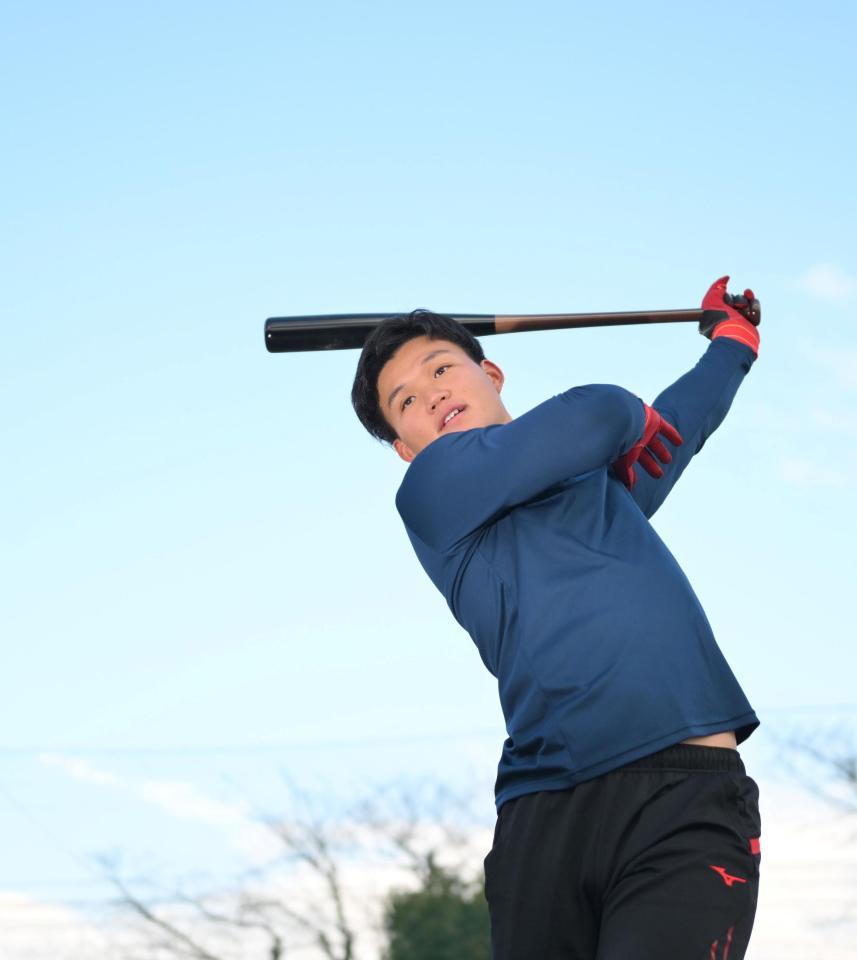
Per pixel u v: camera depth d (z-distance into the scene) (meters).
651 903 7.51
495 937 8.16
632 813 7.75
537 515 8.73
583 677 8.01
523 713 8.22
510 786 8.28
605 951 7.48
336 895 59.88
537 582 8.39
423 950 59.22
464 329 10.77
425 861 60.66
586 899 7.89
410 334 10.45
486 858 8.37
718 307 12.20
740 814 7.81
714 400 11.29
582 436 8.60
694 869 7.55
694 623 8.27
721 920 7.46
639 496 10.29
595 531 8.61
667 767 7.82
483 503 8.65
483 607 8.62
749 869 7.71
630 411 8.83
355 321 11.55
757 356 12.05
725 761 7.93
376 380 10.42
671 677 7.96
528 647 8.23
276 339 11.30
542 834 8.00
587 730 7.92
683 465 10.83
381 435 10.70
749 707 8.18
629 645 8.02
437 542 8.96
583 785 7.92
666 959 7.34
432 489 8.92
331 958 59.06
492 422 9.95
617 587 8.25
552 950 7.91
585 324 11.85
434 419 9.96
